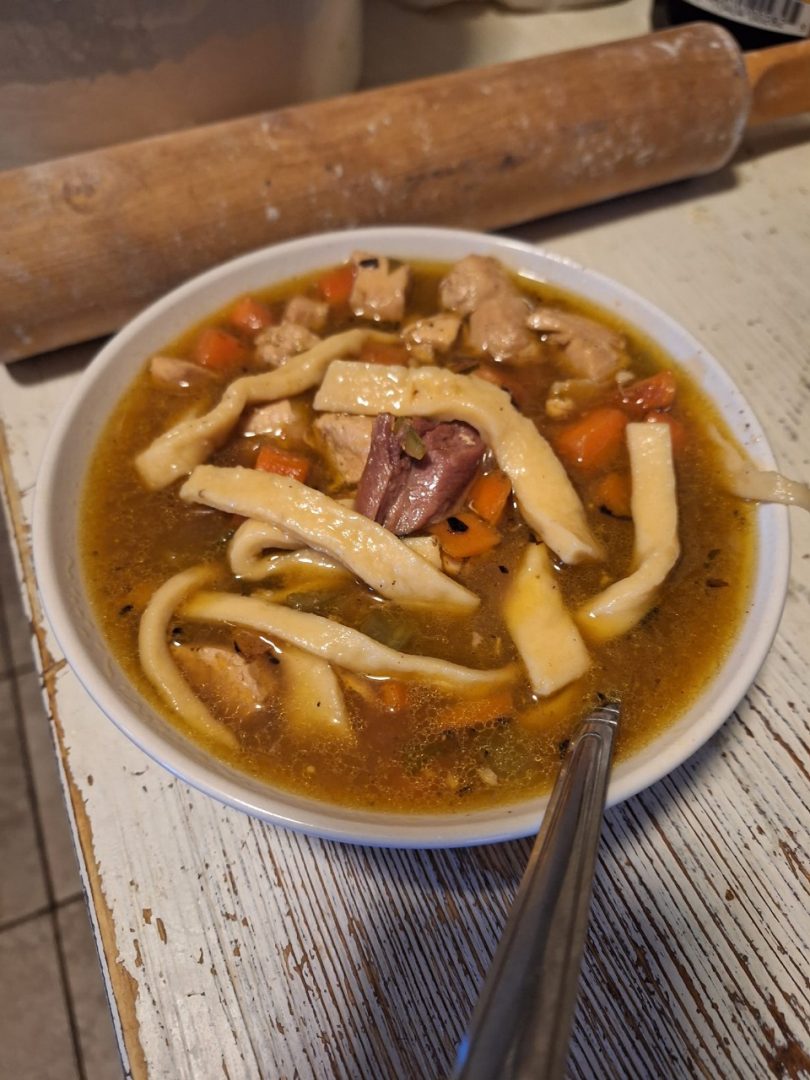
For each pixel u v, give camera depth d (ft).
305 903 0.60
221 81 0.94
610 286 0.83
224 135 0.87
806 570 0.77
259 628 0.64
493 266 0.84
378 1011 0.56
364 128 0.90
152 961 0.57
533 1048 0.28
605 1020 0.56
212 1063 0.54
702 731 0.54
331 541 0.66
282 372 0.78
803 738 0.68
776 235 1.08
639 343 0.82
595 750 0.52
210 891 0.60
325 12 0.95
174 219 0.84
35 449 0.85
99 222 0.82
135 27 0.84
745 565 0.67
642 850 0.62
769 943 0.59
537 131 0.95
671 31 1.04
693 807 0.64
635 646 0.63
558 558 0.68
